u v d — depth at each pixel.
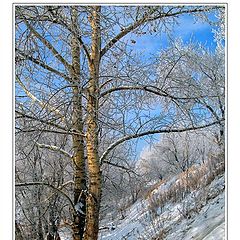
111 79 6.50
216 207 8.48
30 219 8.78
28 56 5.89
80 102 6.08
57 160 8.68
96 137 6.57
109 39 6.36
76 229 7.21
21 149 6.41
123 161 7.89
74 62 6.66
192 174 12.66
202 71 6.75
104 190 8.88
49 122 6.18
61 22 5.86
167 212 11.52
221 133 6.66
